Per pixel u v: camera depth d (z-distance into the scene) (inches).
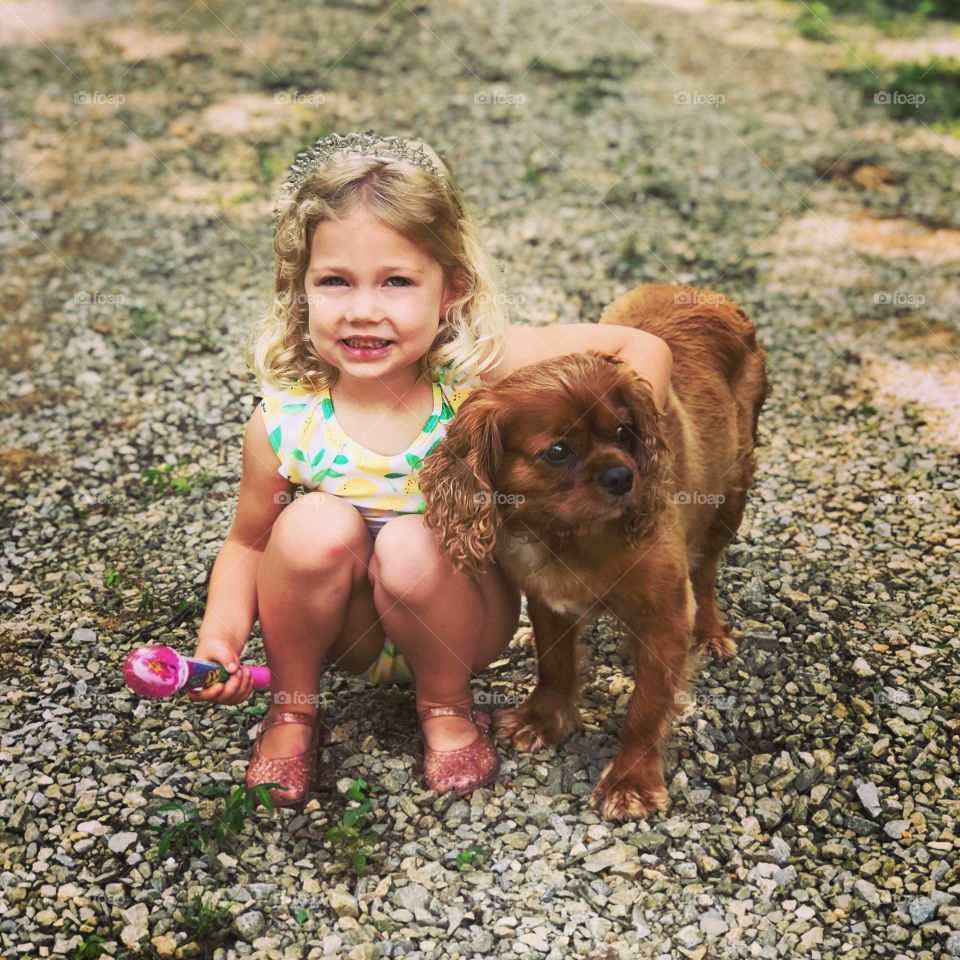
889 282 81.0
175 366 70.4
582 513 36.0
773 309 77.4
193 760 42.8
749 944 36.0
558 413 35.8
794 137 103.4
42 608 51.3
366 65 114.8
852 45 127.4
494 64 116.0
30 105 106.8
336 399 39.8
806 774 42.2
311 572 38.0
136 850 38.9
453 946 35.9
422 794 41.1
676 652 40.5
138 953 35.4
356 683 46.5
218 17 126.7
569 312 74.9
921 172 97.8
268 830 39.7
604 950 35.9
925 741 43.8
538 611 42.6
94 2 131.6
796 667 47.5
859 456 62.8
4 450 63.1
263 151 97.2
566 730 44.3
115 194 91.2
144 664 34.7
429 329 38.1
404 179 36.8
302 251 37.9
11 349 72.2
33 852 38.7
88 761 42.5
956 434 64.4
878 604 51.3
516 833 39.9
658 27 130.7
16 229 86.3
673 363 45.3
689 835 40.0
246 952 35.6
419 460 39.6
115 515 58.1
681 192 92.4
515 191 91.4
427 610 38.7
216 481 60.4
